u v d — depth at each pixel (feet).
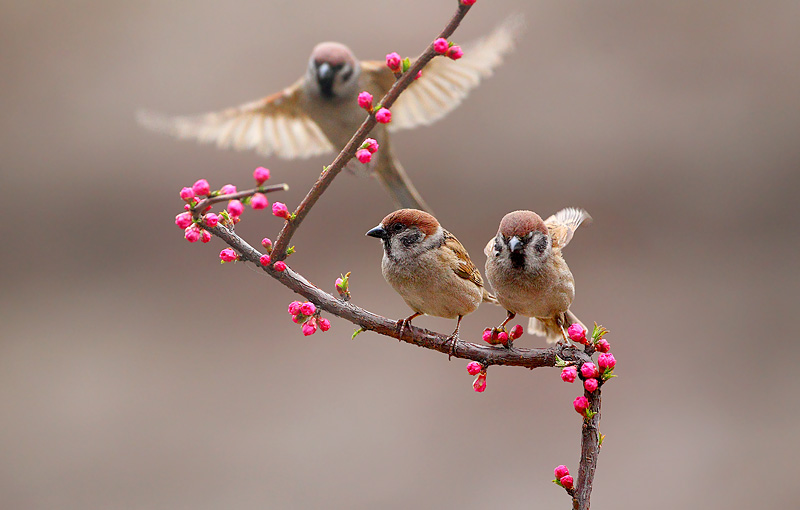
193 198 19.90
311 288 20.03
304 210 19.95
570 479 19.93
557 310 20.44
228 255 19.98
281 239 19.97
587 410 19.93
